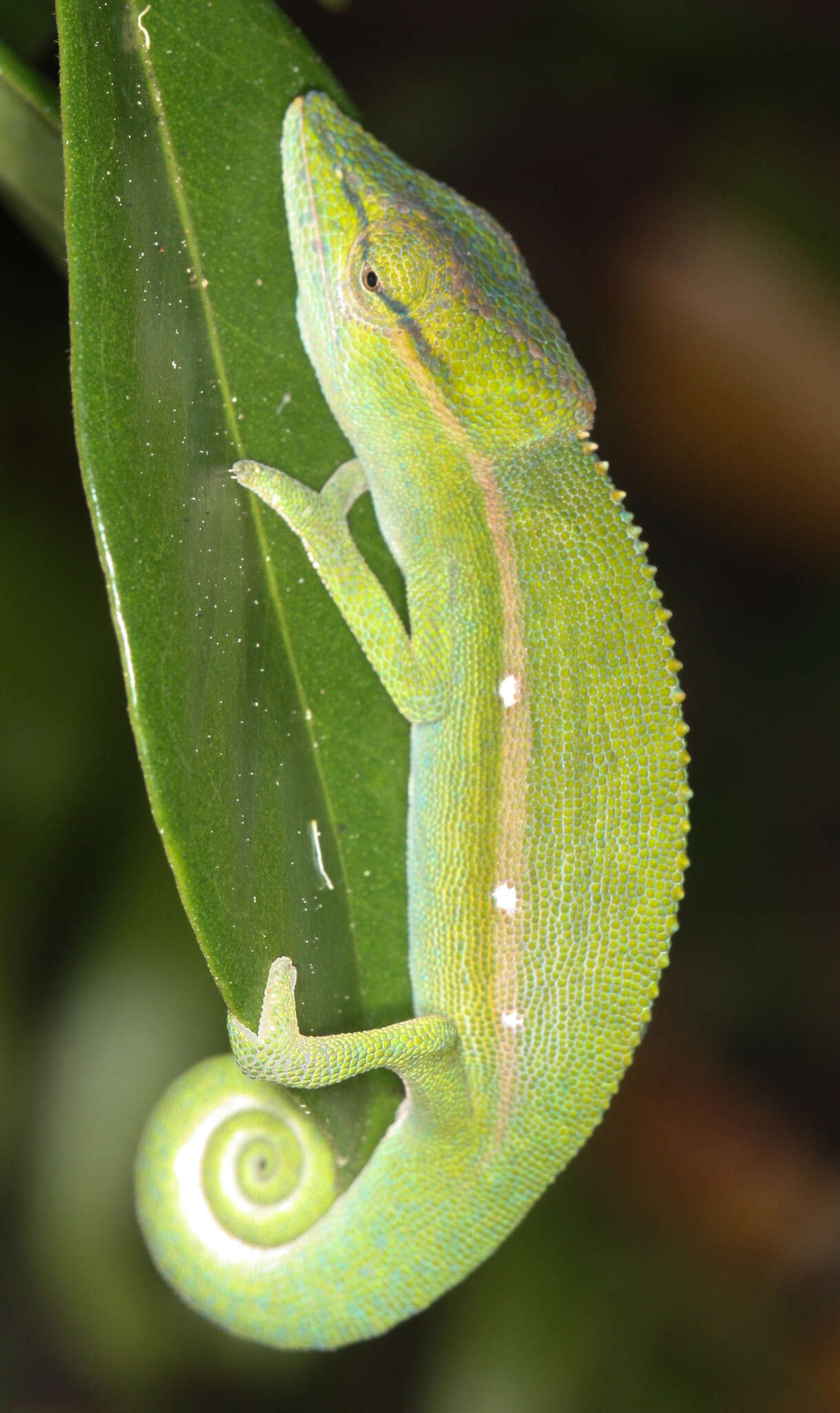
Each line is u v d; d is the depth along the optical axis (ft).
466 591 0.95
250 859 0.89
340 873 0.93
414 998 0.95
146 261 0.88
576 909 0.94
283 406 0.93
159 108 0.90
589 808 0.94
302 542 0.93
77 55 0.87
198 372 0.90
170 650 0.87
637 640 0.94
